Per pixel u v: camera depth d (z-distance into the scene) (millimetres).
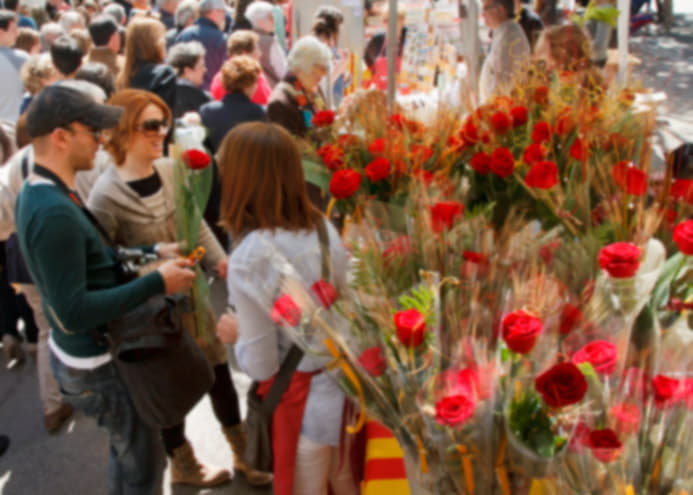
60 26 8000
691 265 2172
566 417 1736
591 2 4559
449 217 2311
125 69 6137
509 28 4984
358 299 2135
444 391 1803
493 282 2094
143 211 3256
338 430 2514
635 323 1966
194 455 3936
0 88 6316
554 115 3367
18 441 4477
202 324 3430
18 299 5227
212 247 3607
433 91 4922
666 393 1643
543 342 1827
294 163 2465
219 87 6707
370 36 7324
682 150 2859
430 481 1979
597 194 2799
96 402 2885
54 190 2533
